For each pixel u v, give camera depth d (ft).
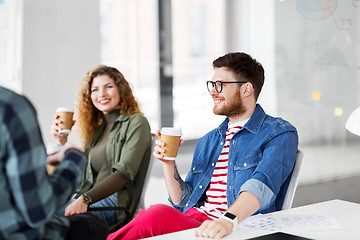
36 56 13.44
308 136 15.42
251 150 6.14
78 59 14.06
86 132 8.40
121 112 8.20
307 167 15.35
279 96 16.30
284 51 16.14
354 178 14.37
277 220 4.69
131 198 7.61
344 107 14.49
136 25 16.88
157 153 5.94
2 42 12.92
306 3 15.33
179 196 6.67
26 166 3.14
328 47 14.80
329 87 14.87
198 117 18.40
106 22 16.37
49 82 13.67
